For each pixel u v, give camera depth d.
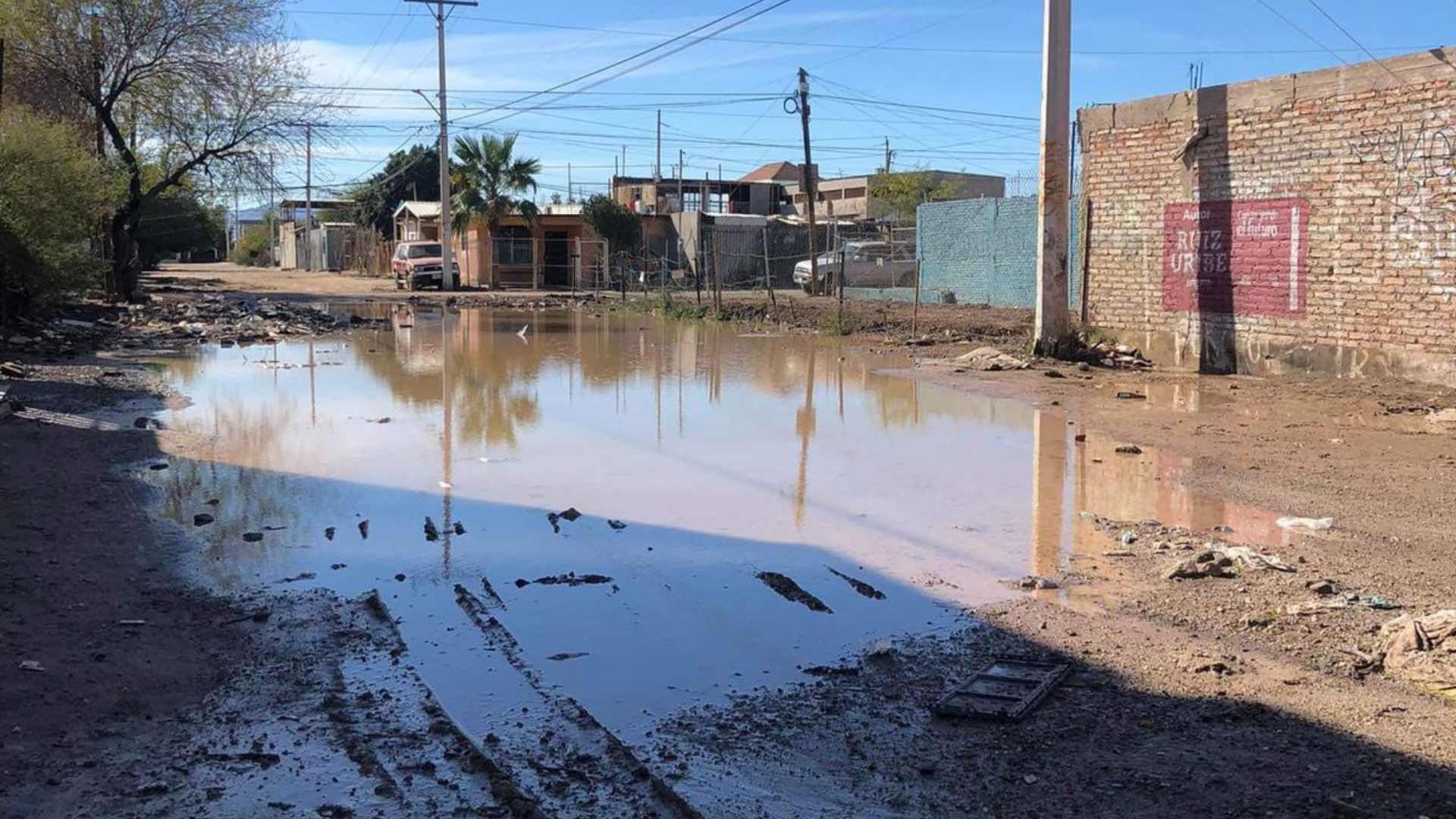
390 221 74.00
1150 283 16.72
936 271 30.27
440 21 41.84
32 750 4.02
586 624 5.50
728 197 72.88
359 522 7.34
